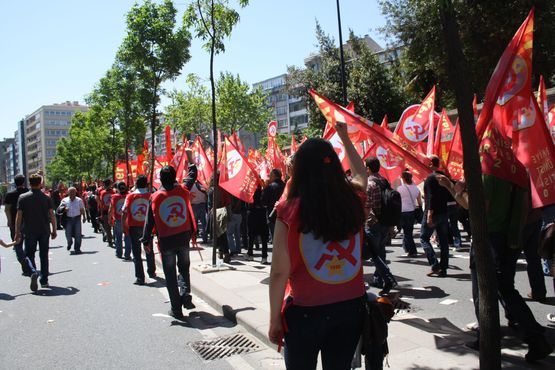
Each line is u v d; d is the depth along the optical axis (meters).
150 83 21.59
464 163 3.09
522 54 4.04
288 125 105.75
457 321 5.71
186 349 5.40
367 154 9.05
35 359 5.27
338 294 2.58
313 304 2.55
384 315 2.90
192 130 50.25
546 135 4.23
